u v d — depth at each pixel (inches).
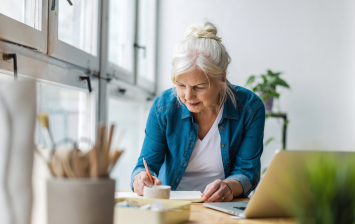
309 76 110.5
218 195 43.3
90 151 23.5
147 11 115.4
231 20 113.7
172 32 116.7
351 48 108.4
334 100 109.3
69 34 63.6
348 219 20.9
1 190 19.8
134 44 97.2
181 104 57.7
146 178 46.6
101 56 73.6
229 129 57.3
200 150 57.8
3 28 39.9
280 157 29.9
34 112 20.8
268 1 112.3
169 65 117.4
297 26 111.1
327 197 21.1
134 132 114.9
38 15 49.3
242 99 58.9
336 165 21.9
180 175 57.9
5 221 19.8
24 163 20.2
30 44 46.1
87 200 22.1
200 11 115.3
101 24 73.4
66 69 57.9
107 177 24.0
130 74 94.9
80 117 70.3
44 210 24.9
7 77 44.6
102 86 73.9
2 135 19.7
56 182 22.1
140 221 29.2
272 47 112.1
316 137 109.6
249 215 34.3
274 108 111.5
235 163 57.8
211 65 48.1
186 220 32.9
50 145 24.9
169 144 57.8
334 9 109.3
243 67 113.1
